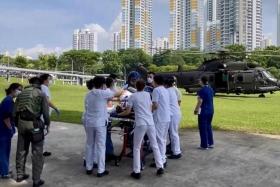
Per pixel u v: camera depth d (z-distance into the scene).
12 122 7.50
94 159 7.91
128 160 8.95
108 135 8.72
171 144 9.15
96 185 7.15
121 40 145.75
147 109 7.47
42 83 8.79
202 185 7.20
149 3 147.12
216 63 33.38
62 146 10.56
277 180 7.53
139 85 7.46
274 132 12.75
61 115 17.17
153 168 8.29
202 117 10.06
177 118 9.06
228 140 11.35
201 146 10.18
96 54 132.62
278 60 73.25
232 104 23.88
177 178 7.61
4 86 43.62
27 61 126.75
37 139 6.87
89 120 7.55
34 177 6.96
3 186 7.11
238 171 8.12
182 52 32.34
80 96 31.27
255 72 32.28
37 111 6.91
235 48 60.06
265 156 9.44
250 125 14.19
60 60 131.25
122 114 7.83
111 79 8.24
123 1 142.62
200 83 10.11
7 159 7.63
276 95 35.81
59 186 7.09
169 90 9.02
